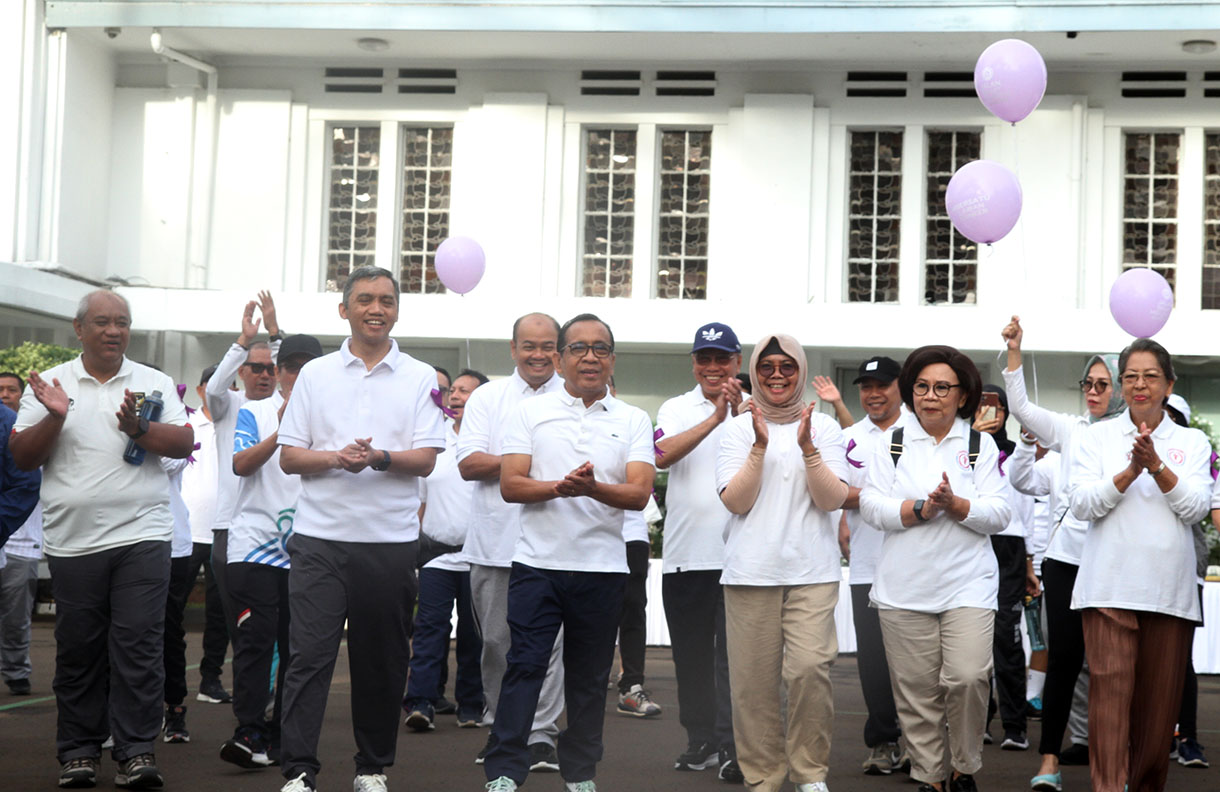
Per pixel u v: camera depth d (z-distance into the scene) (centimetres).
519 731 588
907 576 629
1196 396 1759
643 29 1655
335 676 1103
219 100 1839
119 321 653
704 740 720
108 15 1705
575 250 1792
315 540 602
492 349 1808
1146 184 1744
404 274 1830
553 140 1800
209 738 799
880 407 765
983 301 1741
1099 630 611
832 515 620
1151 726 611
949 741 630
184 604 783
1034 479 754
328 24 1689
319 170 1828
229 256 1830
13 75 1709
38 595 1642
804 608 607
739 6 1648
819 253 1759
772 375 620
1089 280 1728
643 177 1794
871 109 1761
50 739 779
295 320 1744
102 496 640
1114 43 1642
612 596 606
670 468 722
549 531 601
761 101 1767
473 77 1820
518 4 1670
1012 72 1014
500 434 721
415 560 618
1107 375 702
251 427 695
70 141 1745
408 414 619
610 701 1042
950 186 972
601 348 617
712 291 1784
